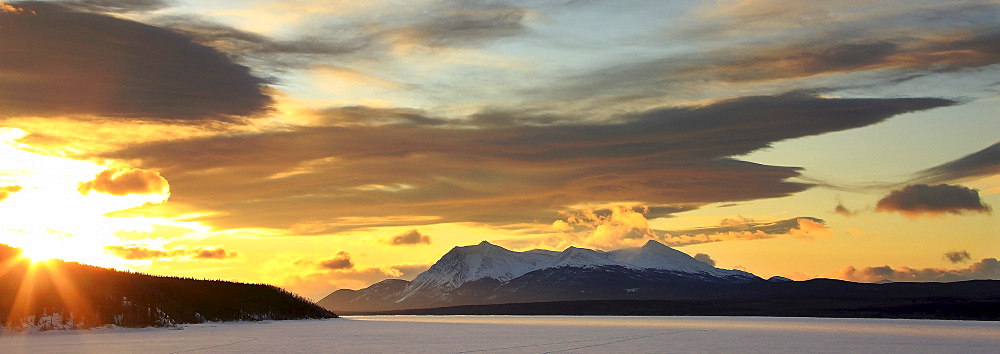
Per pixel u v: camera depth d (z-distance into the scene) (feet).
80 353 236.84
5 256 427.74
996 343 304.71
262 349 257.96
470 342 303.68
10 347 261.03
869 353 256.52
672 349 272.10
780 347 284.00
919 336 360.48
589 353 252.01
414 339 321.52
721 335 369.71
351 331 389.39
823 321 646.33
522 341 311.88
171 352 241.14
